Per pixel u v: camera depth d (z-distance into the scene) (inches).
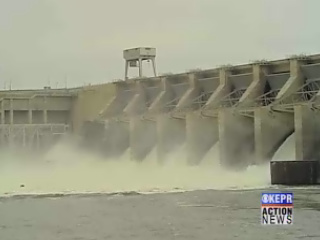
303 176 2261.3
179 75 3321.9
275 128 2605.8
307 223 1373.0
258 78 2859.3
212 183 2356.1
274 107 2571.4
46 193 2066.9
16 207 1731.1
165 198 1889.8
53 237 1275.8
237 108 2719.0
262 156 2576.3
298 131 2389.3
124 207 1694.1
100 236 1275.8
